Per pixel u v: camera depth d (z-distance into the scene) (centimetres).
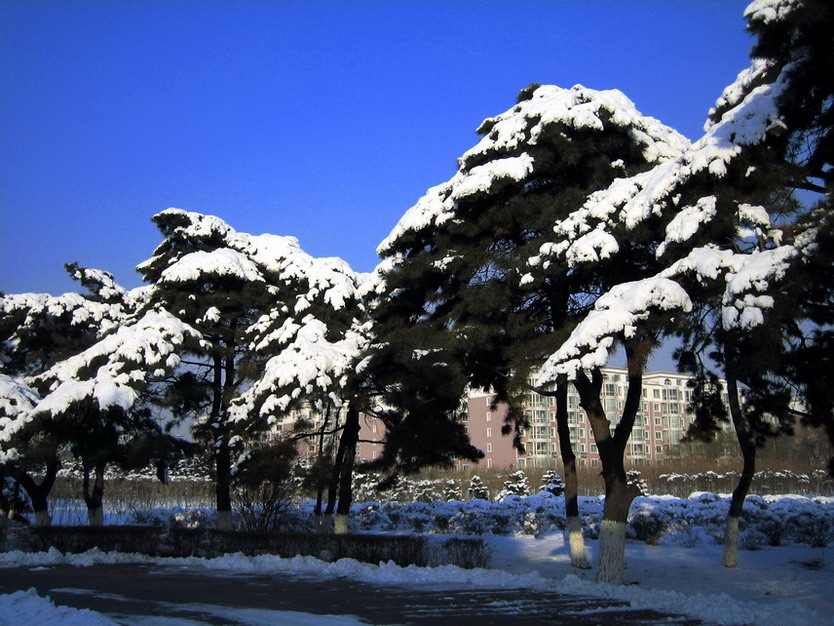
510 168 1722
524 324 1753
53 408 2223
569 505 2041
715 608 1305
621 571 1650
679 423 8712
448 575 1744
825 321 1398
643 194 1485
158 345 2338
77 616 1065
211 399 2681
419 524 3219
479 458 2267
